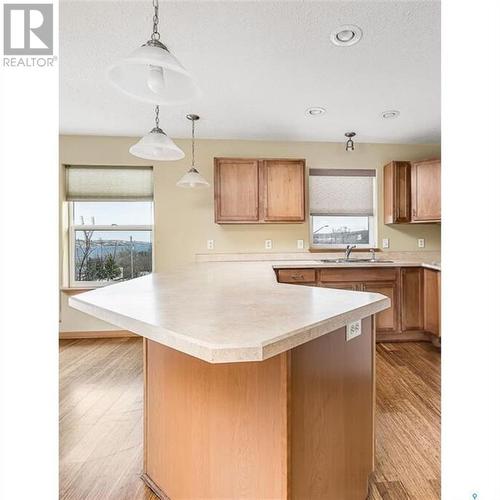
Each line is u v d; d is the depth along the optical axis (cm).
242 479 104
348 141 368
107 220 390
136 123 337
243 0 164
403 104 293
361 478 126
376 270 343
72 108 300
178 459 127
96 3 165
